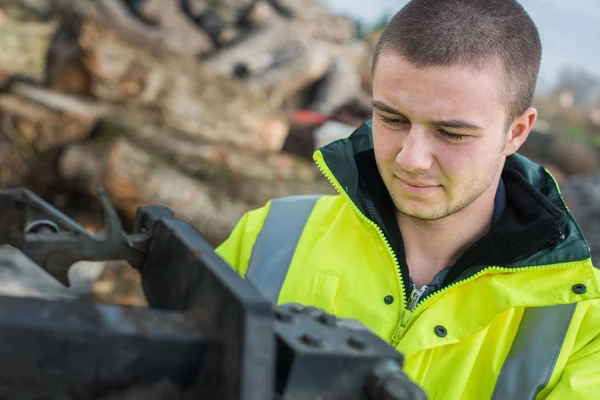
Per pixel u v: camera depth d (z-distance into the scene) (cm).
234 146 557
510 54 105
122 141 461
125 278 385
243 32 962
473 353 119
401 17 108
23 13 609
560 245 117
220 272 69
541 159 1059
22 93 500
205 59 892
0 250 375
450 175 108
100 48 551
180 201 443
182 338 65
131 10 855
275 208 144
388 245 122
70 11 618
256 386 60
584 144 1149
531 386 116
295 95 970
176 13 898
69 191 471
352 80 1005
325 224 136
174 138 508
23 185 470
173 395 66
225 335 64
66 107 487
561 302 116
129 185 438
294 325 73
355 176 128
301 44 955
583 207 692
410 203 113
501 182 132
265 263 135
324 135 811
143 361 65
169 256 82
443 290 117
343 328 75
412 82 104
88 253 91
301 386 68
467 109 103
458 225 123
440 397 118
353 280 125
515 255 119
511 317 122
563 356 118
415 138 106
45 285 358
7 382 62
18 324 62
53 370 63
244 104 616
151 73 571
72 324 63
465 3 105
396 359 70
